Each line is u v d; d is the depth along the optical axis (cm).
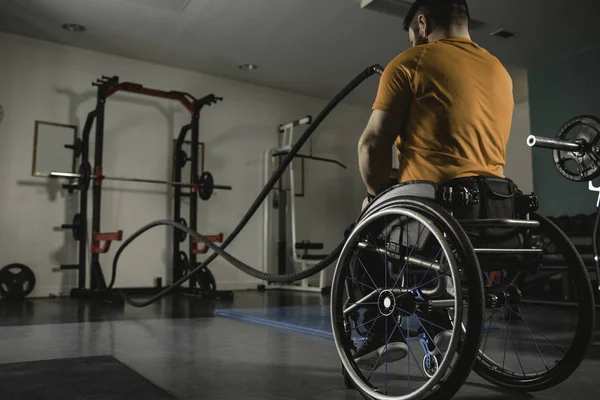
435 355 137
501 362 178
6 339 221
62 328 256
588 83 466
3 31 446
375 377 155
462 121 123
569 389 141
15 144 445
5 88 445
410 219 120
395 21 418
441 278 116
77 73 477
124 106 497
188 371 162
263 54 489
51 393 130
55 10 405
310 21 420
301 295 471
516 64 505
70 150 468
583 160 204
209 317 304
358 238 126
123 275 486
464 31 138
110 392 132
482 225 115
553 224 132
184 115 527
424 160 125
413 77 126
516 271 130
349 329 134
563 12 397
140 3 393
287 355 189
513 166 652
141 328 258
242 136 561
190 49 480
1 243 435
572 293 375
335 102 170
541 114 502
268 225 563
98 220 427
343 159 628
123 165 492
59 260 457
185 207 521
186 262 480
